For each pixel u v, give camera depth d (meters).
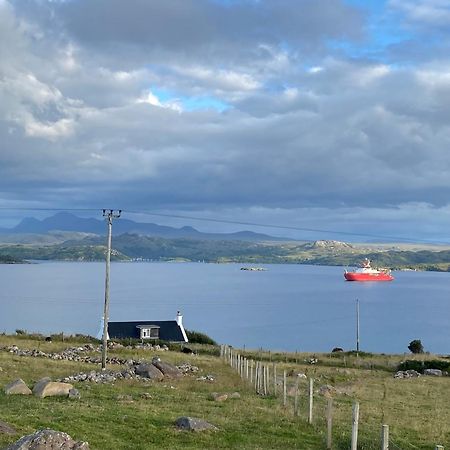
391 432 28.03
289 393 38.06
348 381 49.91
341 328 177.62
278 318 198.00
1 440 19.02
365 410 34.00
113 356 57.56
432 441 26.70
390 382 50.09
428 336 164.38
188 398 33.06
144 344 76.31
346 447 24.22
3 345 58.75
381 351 137.88
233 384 42.22
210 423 25.94
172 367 44.84
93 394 31.83
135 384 38.28
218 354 73.44
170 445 21.70
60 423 22.66
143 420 24.92
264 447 22.88
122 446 20.81
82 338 74.94
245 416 28.52
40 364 44.97
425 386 47.75
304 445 23.94
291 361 69.38
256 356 71.56
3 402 27.02
